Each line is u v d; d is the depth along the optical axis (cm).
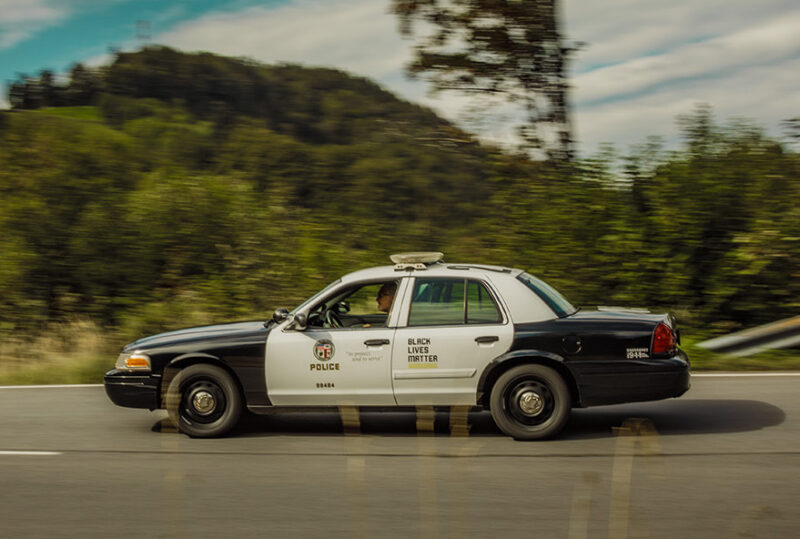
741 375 1008
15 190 1505
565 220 1394
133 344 763
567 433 719
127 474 612
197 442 715
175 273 1488
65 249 1468
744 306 1362
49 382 1072
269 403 726
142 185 1541
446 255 1446
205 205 1500
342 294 741
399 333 713
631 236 1365
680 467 604
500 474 592
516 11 1473
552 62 1504
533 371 693
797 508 505
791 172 1385
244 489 566
